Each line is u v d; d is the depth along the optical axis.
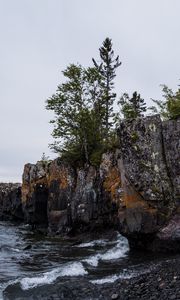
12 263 20.77
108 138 36.22
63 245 27.94
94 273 17.03
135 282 14.28
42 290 14.66
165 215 20.69
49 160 46.03
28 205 48.00
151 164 21.61
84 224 31.88
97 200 30.30
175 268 15.31
